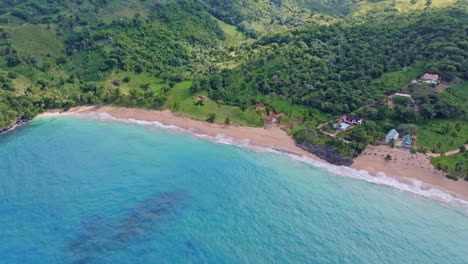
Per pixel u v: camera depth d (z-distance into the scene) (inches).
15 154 5167.3
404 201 4389.8
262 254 3548.2
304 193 4488.2
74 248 3535.9
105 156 5172.2
